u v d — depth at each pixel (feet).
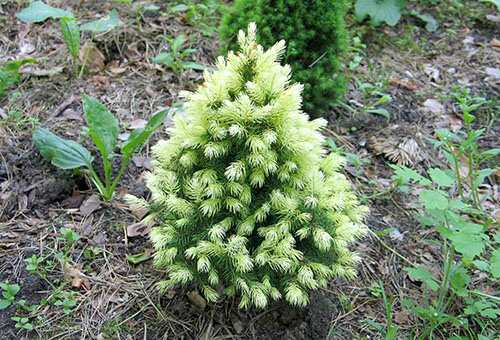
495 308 2.36
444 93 3.69
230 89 1.99
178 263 2.05
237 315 2.22
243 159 1.96
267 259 1.96
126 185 2.76
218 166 2.02
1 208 2.58
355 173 3.01
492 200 2.94
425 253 2.63
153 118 2.52
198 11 4.03
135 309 2.23
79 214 2.59
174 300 2.27
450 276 2.33
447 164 3.16
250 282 1.99
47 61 3.48
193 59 3.62
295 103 1.97
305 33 3.05
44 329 2.11
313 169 2.07
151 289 2.30
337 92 3.21
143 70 3.52
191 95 2.01
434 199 2.08
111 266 2.38
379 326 2.24
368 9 4.09
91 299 2.24
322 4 3.04
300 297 1.95
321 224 2.05
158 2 4.09
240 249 1.96
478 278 2.52
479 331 2.30
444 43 4.19
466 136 3.32
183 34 3.80
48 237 2.45
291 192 2.02
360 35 4.01
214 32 3.85
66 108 3.16
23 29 3.72
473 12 4.51
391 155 3.13
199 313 2.23
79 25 3.72
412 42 4.16
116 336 2.12
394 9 4.11
